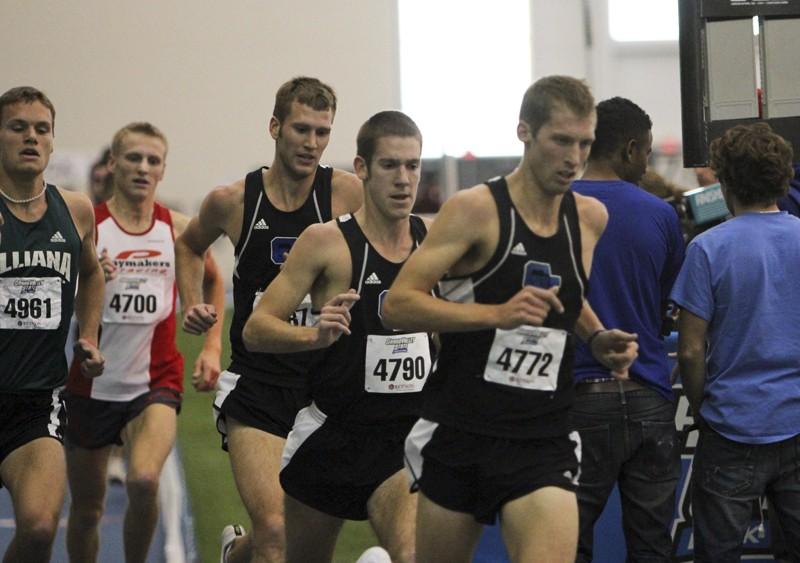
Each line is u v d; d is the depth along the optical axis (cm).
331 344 1080
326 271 1090
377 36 4331
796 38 1344
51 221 1250
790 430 1140
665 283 1205
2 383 1217
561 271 921
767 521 1313
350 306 1017
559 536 895
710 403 1161
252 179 1302
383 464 1103
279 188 1300
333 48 4306
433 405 956
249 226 1292
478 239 909
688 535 1321
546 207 920
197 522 1773
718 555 1155
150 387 1522
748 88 1348
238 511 1830
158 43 4188
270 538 1175
